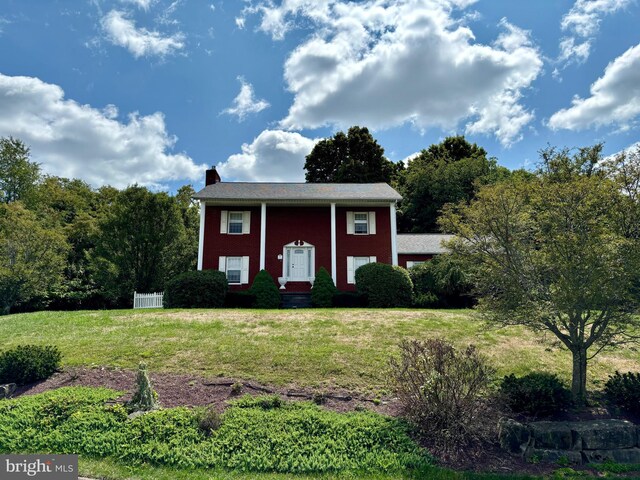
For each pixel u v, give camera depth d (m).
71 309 26.81
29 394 7.20
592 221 6.64
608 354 9.48
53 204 33.97
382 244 22.64
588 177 7.31
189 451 5.21
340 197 21.31
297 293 21.14
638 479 5.08
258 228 22.44
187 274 17.89
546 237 6.98
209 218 22.22
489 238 7.49
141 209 22.08
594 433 5.77
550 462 5.44
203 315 13.04
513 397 6.53
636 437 5.91
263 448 5.28
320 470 4.92
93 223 28.25
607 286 6.19
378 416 6.19
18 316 13.62
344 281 22.14
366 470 4.94
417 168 40.78
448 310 14.44
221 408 6.46
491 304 7.42
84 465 5.00
